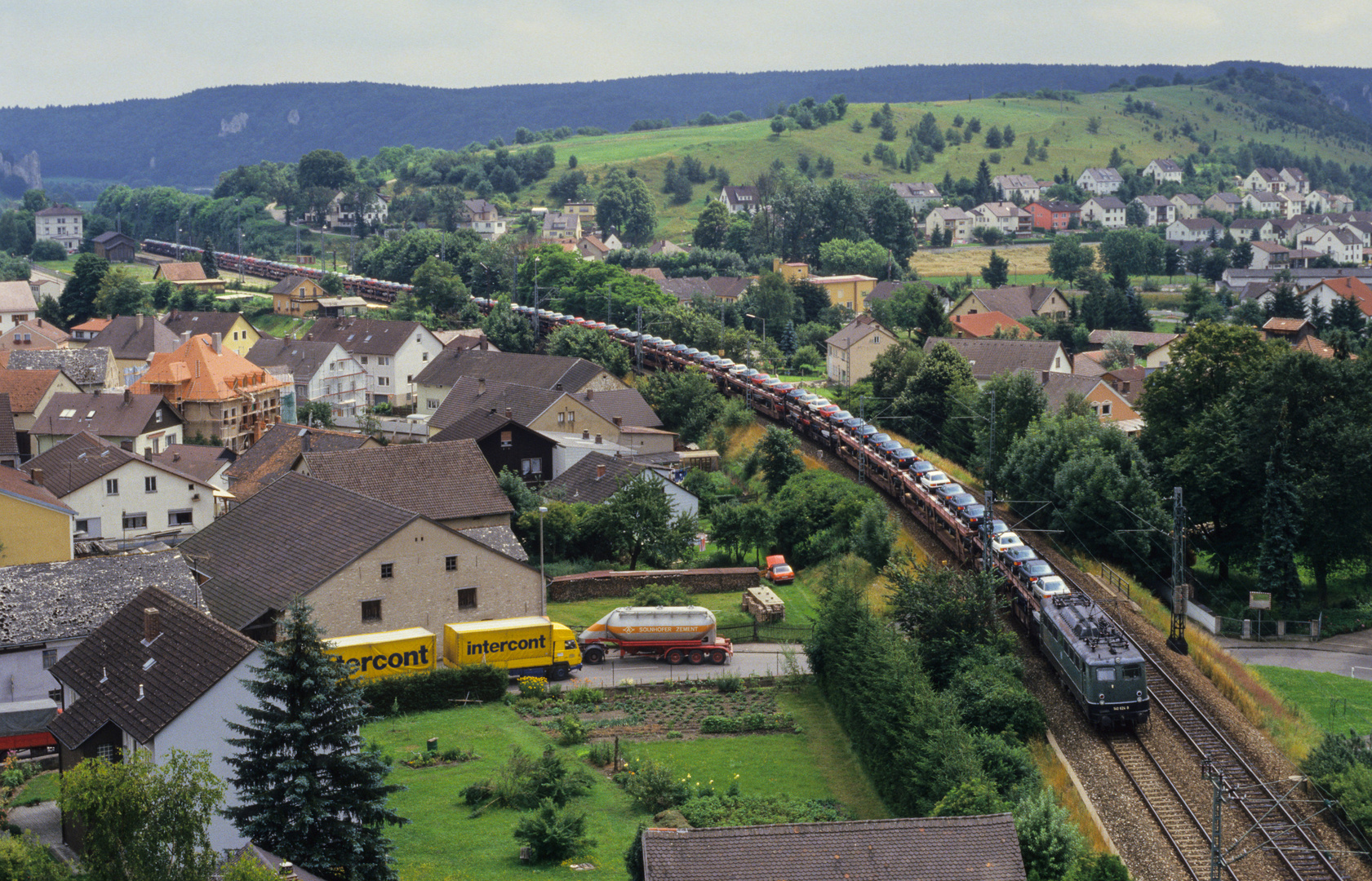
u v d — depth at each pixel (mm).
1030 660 69312
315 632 45219
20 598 61969
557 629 69000
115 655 53156
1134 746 59594
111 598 63219
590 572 86812
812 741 61562
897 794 52469
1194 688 65562
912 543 87688
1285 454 86625
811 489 95938
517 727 62188
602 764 57938
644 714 64875
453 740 60000
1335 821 52844
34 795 51750
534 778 53281
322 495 76188
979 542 78938
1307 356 88188
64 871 37562
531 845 47750
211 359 138250
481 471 88500
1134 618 74875
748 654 74250
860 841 38250
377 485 85062
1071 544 87250
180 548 76938
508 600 73000
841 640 64312
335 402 156125
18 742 55938
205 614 52312
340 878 43094
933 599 67812
